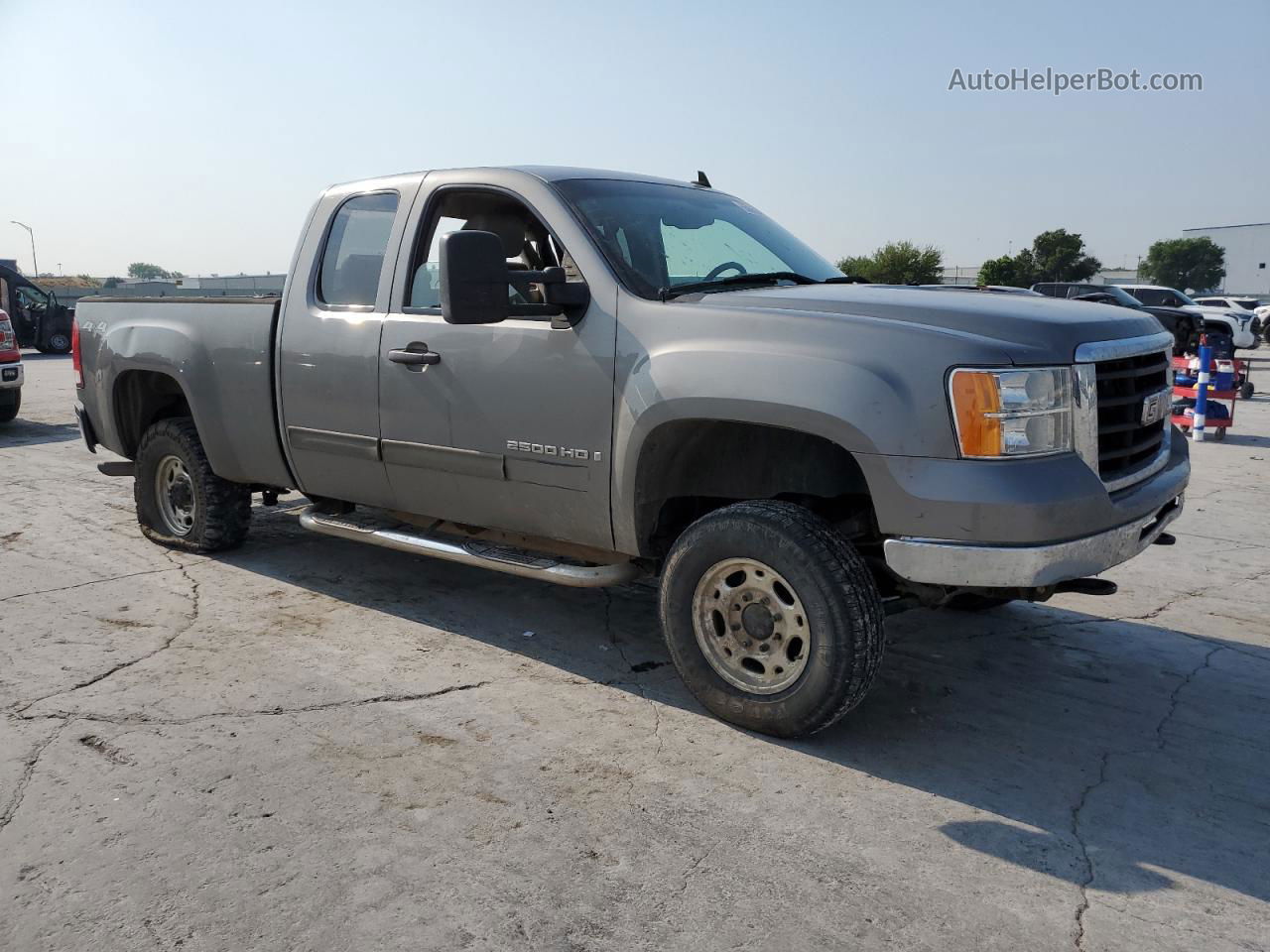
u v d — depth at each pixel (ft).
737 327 11.14
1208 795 10.36
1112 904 8.42
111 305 19.15
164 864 8.77
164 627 14.96
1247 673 13.76
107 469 20.45
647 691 12.86
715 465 12.61
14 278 83.71
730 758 11.02
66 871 8.64
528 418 12.84
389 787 10.19
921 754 11.21
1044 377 10.19
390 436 14.47
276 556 18.86
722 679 11.70
